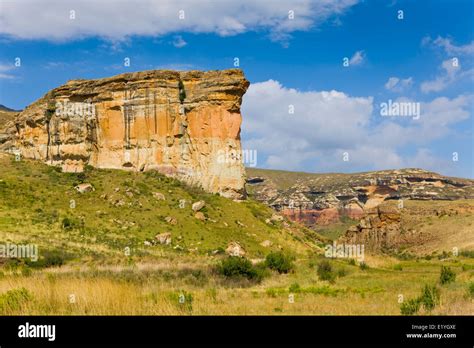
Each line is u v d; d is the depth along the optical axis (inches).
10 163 5044.3
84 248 3132.4
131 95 5137.8
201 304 1069.8
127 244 3523.6
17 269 2062.0
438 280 1870.1
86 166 5078.7
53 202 4151.1
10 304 889.5
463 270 2504.9
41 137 5315.0
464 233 5049.2
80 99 5310.0
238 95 5123.0
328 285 1907.0
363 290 1684.3
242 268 2078.0
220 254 3641.7
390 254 4948.3
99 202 4301.2
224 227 4320.9
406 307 1019.3
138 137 5093.5
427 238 5315.0
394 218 5753.0
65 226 3646.7
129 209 4239.7
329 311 1066.7
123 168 5073.8
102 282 1023.0
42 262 2447.1
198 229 4124.0
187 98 5167.3
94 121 5211.6
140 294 1038.4
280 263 2504.9
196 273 2084.2
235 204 4837.6
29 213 3801.7
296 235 4808.1
